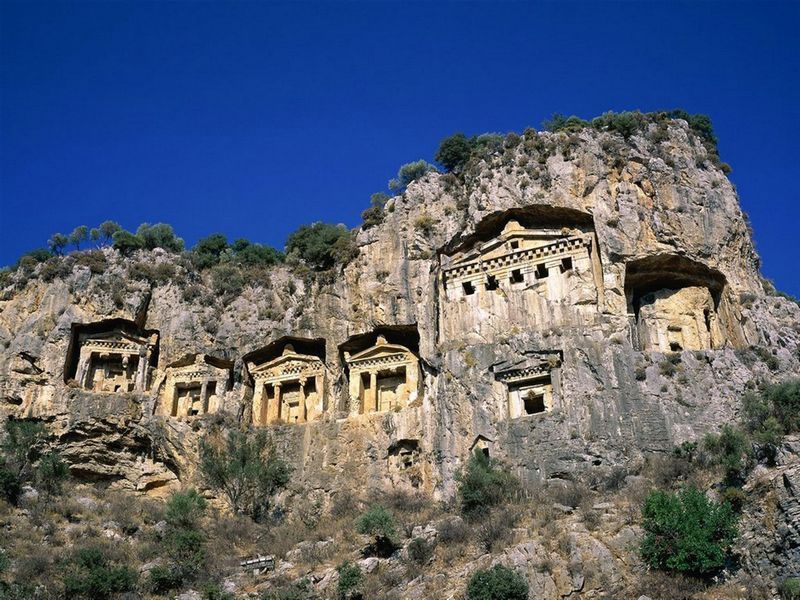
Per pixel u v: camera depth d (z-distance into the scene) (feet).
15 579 168.76
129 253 274.98
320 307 249.96
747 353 209.56
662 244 219.61
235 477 218.18
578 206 228.43
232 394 248.32
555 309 221.05
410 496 209.46
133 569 176.55
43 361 245.86
